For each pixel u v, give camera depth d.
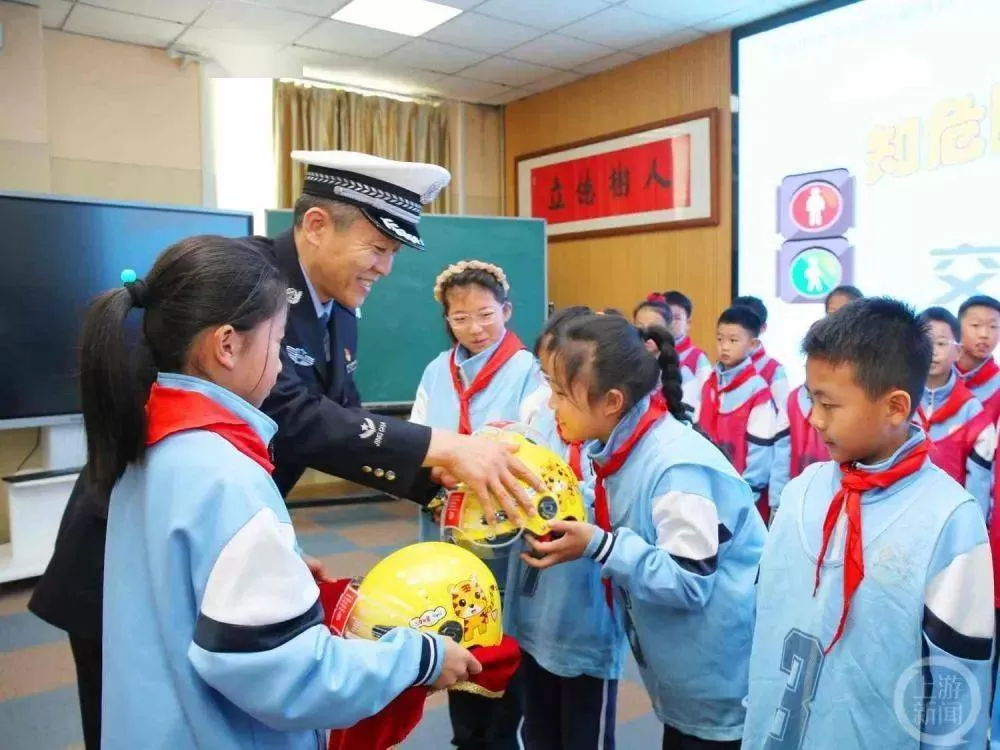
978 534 0.82
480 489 1.00
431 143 5.05
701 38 4.03
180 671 0.70
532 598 1.31
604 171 4.61
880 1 3.31
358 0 3.53
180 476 0.71
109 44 3.93
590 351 1.09
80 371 0.75
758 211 3.82
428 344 4.29
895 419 0.85
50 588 0.98
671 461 1.07
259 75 4.38
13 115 3.52
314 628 0.71
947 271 3.16
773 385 3.03
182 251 0.77
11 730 2.02
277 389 1.08
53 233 3.14
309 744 0.80
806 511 0.96
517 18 3.75
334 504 4.25
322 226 1.14
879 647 0.84
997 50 2.98
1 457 3.59
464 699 1.46
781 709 0.92
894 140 3.30
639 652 1.19
